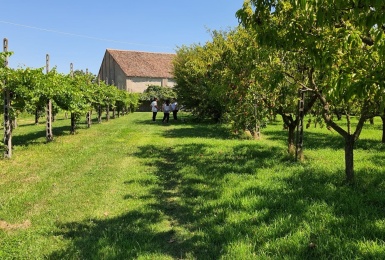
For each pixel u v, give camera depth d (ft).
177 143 44.27
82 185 23.34
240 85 30.68
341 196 19.02
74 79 57.72
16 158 32.55
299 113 30.22
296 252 12.78
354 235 13.79
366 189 20.49
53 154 34.94
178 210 18.74
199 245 14.19
